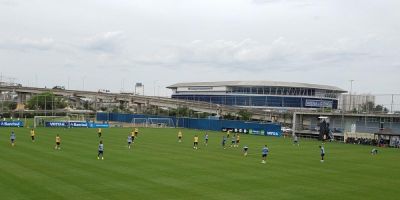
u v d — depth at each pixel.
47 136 74.50
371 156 63.69
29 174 34.84
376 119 103.69
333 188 34.28
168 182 33.78
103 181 33.12
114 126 122.56
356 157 60.84
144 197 28.39
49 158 44.78
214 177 36.91
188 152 56.09
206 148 62.97
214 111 177.50
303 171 42.91
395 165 52.41
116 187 31.12
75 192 29.05
